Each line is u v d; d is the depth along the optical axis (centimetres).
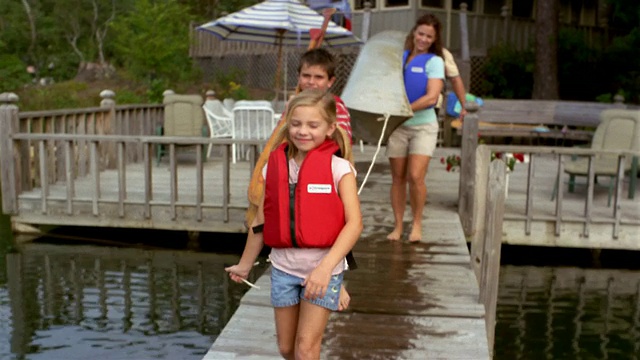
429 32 715
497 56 2281
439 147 1827
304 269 371
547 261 988
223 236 1084
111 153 1395
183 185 1179
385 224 856
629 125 1148
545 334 721
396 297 599
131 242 1053
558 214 946
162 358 643
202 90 2578
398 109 671
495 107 1805
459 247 755
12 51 5100
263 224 388
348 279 646
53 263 940
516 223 955
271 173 372
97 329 711
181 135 1453
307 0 2206
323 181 362
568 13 2681
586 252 1026
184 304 788
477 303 585
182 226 1020
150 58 2522
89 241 1057
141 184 1188
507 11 2464
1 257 967
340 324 543
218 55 2773
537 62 2077
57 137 1038
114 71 3916
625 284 891
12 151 1062
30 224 1087
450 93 1677
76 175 1277
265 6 1409
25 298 798
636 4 2052
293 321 388
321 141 367
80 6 5203
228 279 879
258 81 2625
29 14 5103
